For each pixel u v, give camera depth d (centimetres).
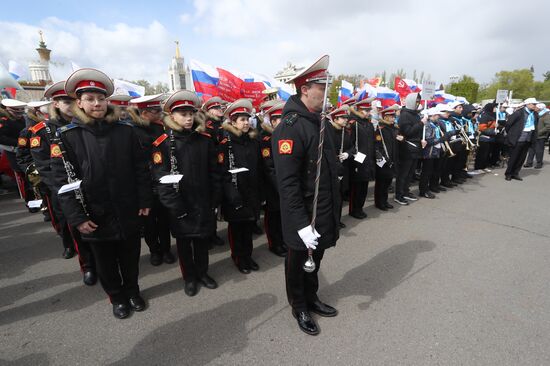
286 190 199
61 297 280
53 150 210
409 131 530
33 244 392
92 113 211
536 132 702
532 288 284
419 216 486
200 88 604
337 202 219
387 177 501
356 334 227
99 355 211
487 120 785
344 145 439
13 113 515
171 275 321
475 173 805
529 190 637
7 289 293
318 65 194
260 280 309
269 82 714
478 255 351
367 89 832
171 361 204
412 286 290
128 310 253
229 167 303
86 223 216
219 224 468
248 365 200
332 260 344
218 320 246
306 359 204
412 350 210
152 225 329
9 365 202
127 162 230
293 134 195
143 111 321
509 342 216
